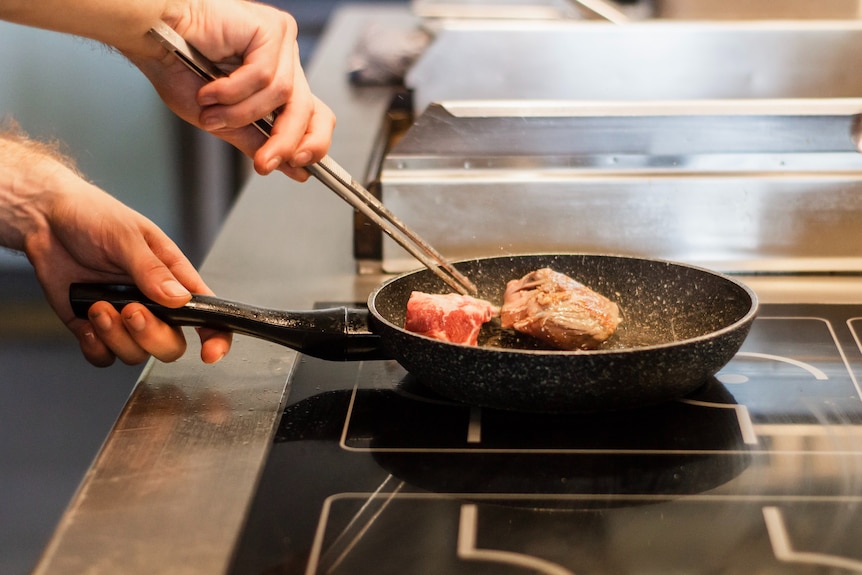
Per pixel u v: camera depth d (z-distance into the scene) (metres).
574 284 1.09
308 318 1.02
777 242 1.34
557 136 1.33
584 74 1.86
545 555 0.70
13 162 1.14
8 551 2.29
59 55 3.62
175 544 0.73
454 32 1.88
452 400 0.97
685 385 0.90
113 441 0.89
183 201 4.02
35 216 1.11
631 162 1.34
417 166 1.35
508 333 1.11
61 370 3.03
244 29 1.01
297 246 1.51
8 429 2.74
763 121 1.30
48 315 3.26
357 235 1.37
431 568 0.69
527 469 0.83
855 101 1.28
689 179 1.32
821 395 0.96
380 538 0.73
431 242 1.37
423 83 1.93
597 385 0.86
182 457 0.86
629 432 0.89
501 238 1.36
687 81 1.83
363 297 1.29
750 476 0.81
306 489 0.80
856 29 1.77
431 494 0.79
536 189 1.34
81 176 1.27
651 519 0.75
